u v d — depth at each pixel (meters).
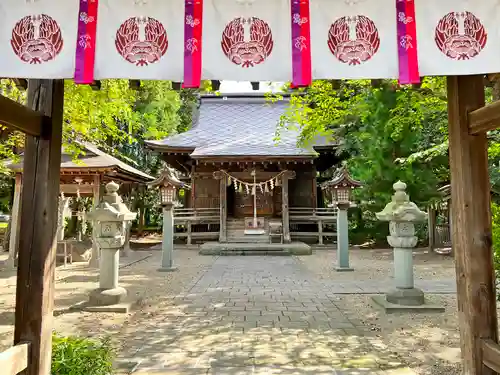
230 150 17.30
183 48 2.47
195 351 4.18
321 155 18.94
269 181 16.80
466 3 2.53
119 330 4.96
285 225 16.53
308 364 3.82
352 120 14.64
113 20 2.48
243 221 17.94
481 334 2.51
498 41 2.51
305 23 2.51
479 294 2.54
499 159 8.59
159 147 17.69
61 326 5.12
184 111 24.22
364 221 18.03
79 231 14.17
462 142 2.64
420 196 13.11
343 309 6.05
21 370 2.37
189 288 7.86
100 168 10.76
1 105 2.17
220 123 21.53
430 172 13.31
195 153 16.89
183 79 2.44
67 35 2.45
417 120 7.70
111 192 6.55
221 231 16.58
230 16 2.51
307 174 19.06
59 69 2.42
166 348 4.27
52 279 2.66
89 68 2.42
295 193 19.02
